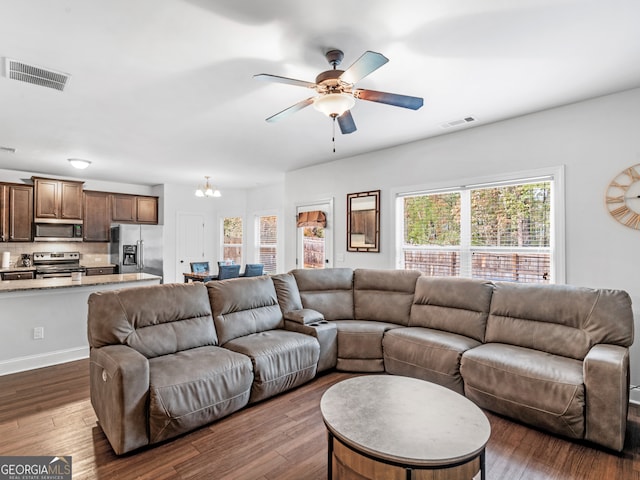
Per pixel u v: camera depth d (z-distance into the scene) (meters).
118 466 1.93
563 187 3.16
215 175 6.34
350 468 1.52
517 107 3.19
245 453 2.07
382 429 1.59
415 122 3.56
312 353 3.07
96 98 2.88
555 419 2.19
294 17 1.86
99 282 3.78
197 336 2.77
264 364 2.68
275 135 3.96
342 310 3.89
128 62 2.32
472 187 3.79
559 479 1.85
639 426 2.38
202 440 2.21
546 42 2.14
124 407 1.98
